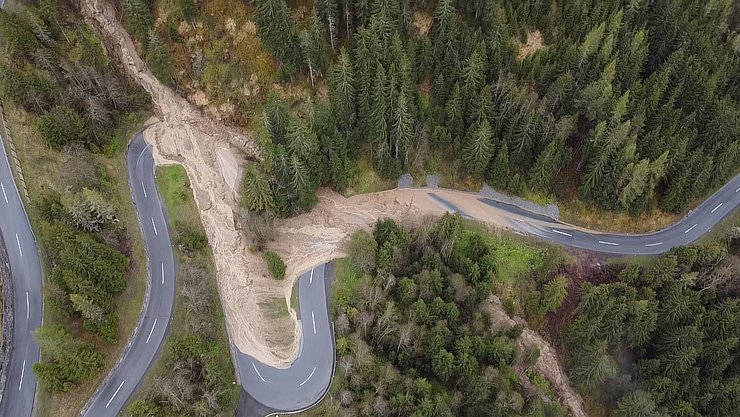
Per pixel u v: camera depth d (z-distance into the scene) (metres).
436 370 70.81
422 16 92.19
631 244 90.19
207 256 81.19
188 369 66.31
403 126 82.38
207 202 85.38
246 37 89.44
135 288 75.62
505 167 87.94
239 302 78.56
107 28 92.75
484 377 67.56
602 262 88.94
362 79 82.75
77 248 67.50
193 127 91.62
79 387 66.88
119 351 70.75
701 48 93.56
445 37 87.56
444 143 89.50
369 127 86.06
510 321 81.69
